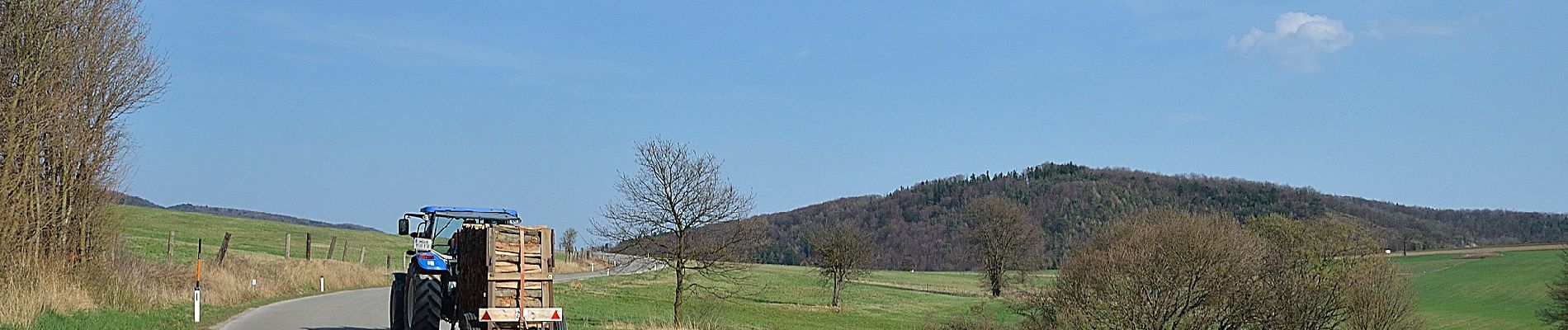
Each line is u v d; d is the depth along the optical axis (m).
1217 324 46.75
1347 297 48.28
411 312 18.94
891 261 125.06
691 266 31.62
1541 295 72.94
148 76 26.36
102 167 24.89
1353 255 49.72
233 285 33.22
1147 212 58.72
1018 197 134.12
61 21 23.78
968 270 99.81
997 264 72.06
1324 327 48.38
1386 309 48.59
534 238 15.95
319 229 106.81
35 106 22.59
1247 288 45.72
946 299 72.31
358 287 49.00
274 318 25.11
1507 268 85.69
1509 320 64.81
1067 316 45.19
